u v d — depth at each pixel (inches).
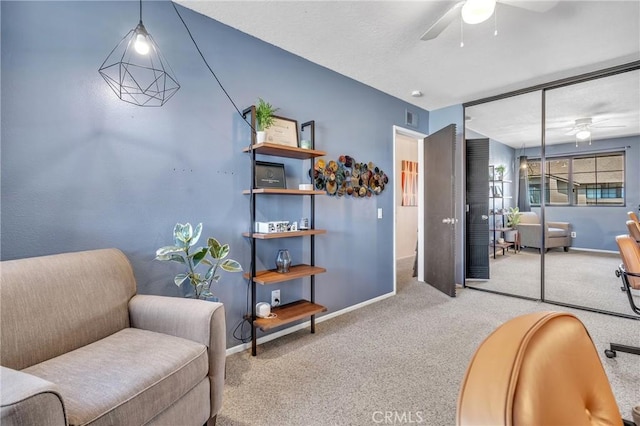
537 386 16.6
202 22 86.4
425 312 123.5
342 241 125.3
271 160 102.3
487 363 17.9
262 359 86.8
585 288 145.4
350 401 68.1
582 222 151.5
